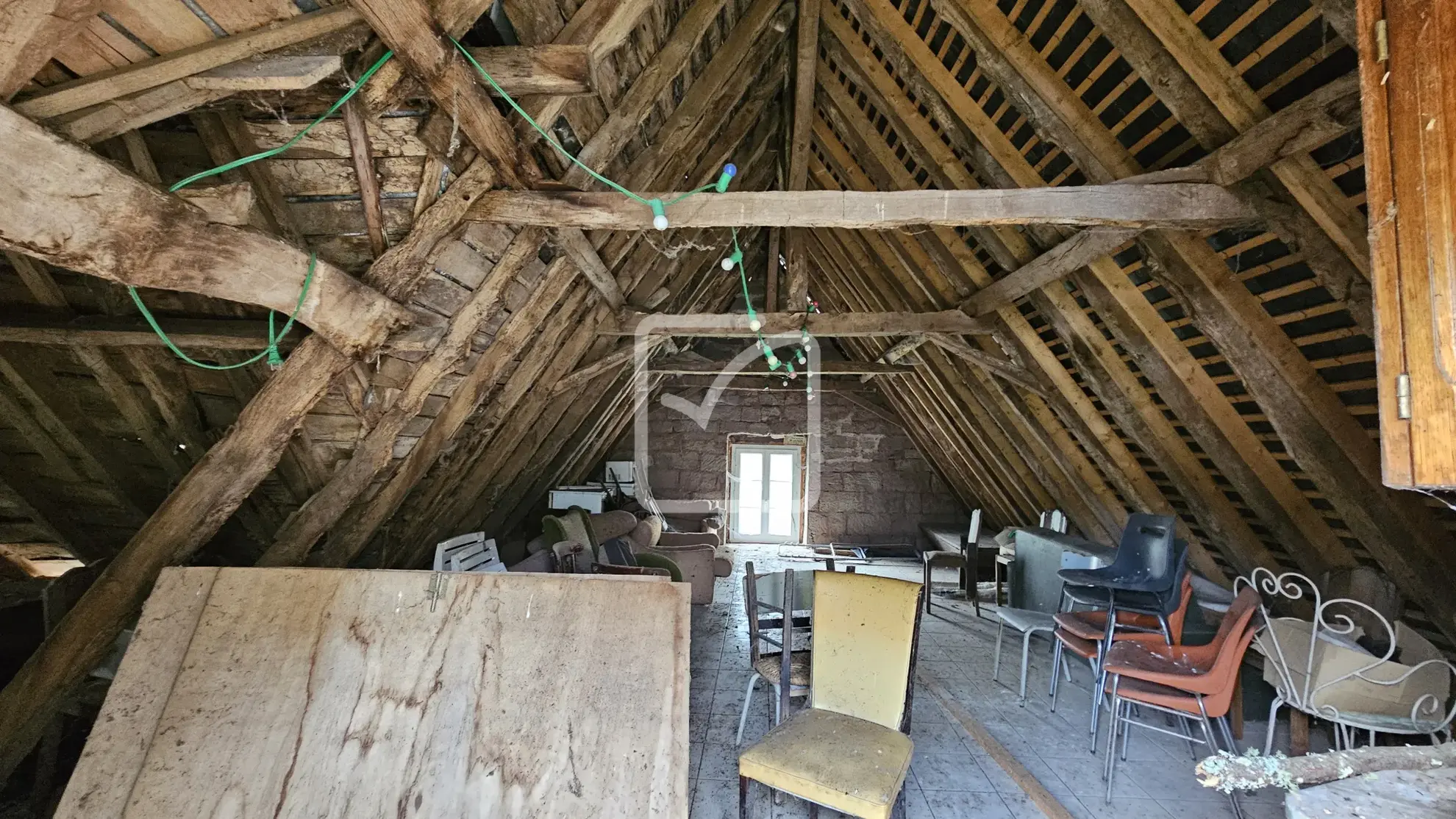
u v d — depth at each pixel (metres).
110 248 1.45
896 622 2.40
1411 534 2.54
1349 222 2.12
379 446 2.83
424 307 2.61
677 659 2.14
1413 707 2.22
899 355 6.04
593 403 5.43
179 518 2.29
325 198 2.19
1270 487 3.06
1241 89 2.20
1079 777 2.74
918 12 3.04
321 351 2.26
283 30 1.55
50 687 2.23
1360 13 1.04
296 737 2.00
